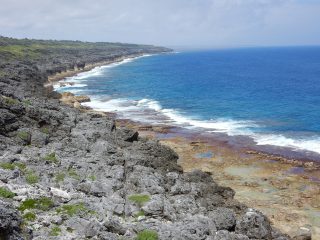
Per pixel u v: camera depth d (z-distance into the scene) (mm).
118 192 31797
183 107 95500
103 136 48406
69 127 49438
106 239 22438
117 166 37906
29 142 42219
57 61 192375
